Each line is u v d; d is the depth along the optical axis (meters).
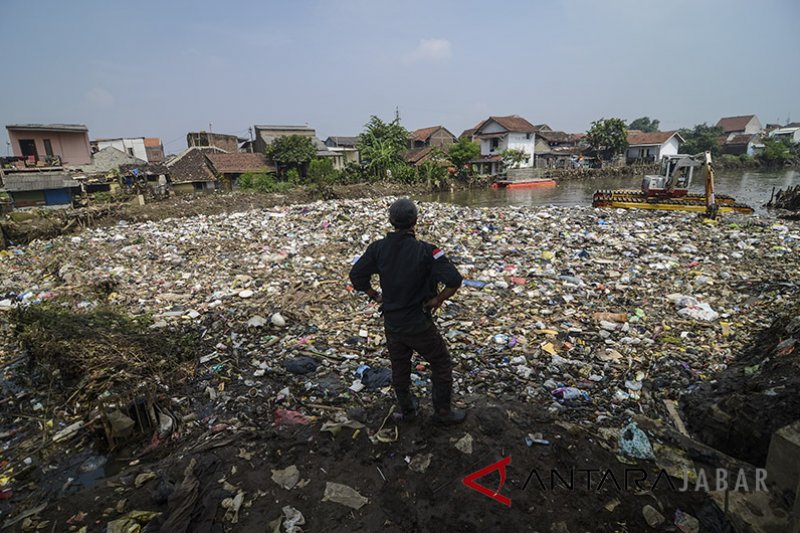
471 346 5.19
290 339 5.57
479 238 11.66
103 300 7.55
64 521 2.72
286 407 3.98
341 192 30.42
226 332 5.84
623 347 5.07
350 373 4.62
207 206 22.95
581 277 8.01
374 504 2.72
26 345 5.13
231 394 4.31
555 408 3.86
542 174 44.41
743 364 4.43
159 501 2.85
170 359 4.87
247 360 5.05
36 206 22.06
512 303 6.71
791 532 2.24
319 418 3.71
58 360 4.72
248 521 2.63
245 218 15.56
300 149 35.78
